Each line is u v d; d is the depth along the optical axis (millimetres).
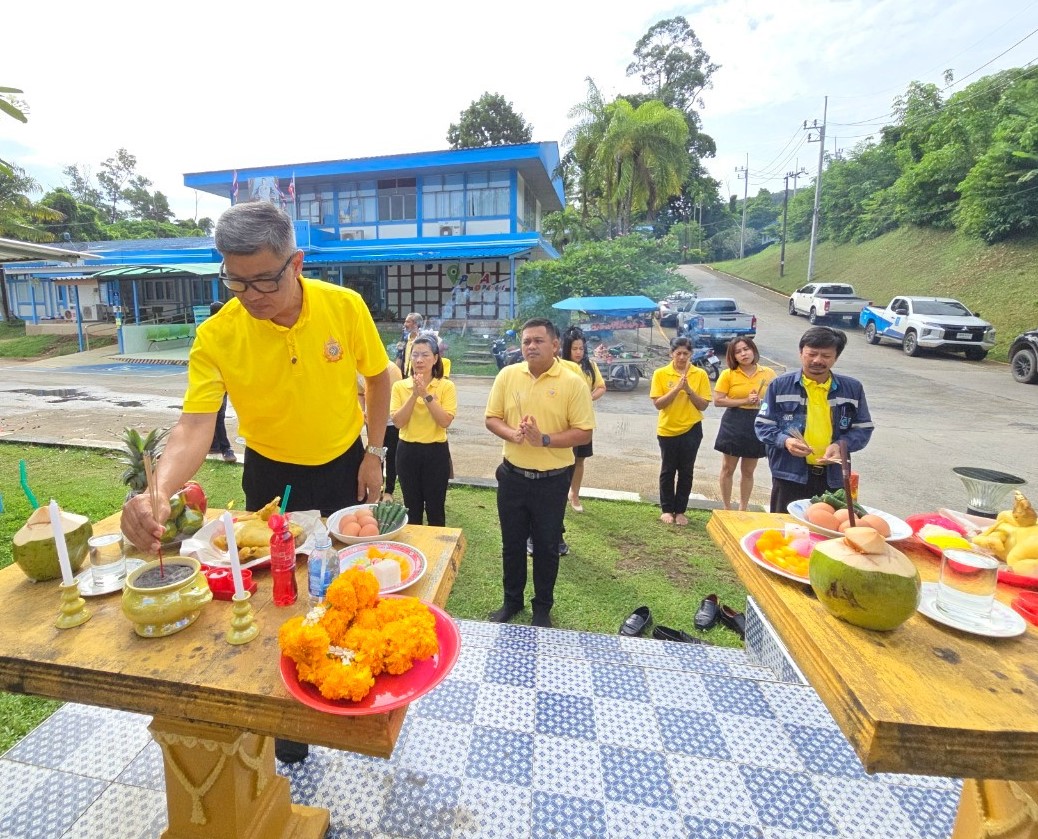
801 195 36719
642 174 19500
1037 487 5664
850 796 2027
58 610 1370
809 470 3184
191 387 1854
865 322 17156
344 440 2160
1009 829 1393
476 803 1966
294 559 1429
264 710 1108
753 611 2945
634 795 2014
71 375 13570
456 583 3648
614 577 3732
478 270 17750
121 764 2076
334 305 1980
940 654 1238
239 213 1552
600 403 10328
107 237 30781
